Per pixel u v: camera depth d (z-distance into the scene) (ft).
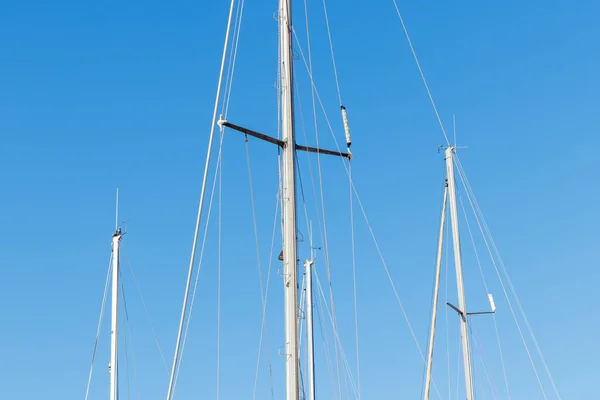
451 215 133.28
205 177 83.15
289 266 82.64
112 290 127.95
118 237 130.00
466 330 128.98
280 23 89.15
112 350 125.70
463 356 127.44
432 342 127.95
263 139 85.46
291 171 84.89
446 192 134.31
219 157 87.40
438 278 130.82
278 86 90.43
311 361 127.03
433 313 129.39
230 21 86.84
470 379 125.90
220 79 85.66
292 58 87.66
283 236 84.53
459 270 131.13
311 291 129.39
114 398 123.85
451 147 135.33
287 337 81.61
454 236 132.67
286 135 85.92
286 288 82.43
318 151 91.40
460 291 130.31
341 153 93.66
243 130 85.15
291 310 81.76
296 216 84.07
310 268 129.49
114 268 129.08
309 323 128.36
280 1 89.25
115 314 126.72
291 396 80.33
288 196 84.23
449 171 134.82
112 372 124.88
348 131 94.58
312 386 126.31
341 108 95.71
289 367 80.84
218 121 84.33
